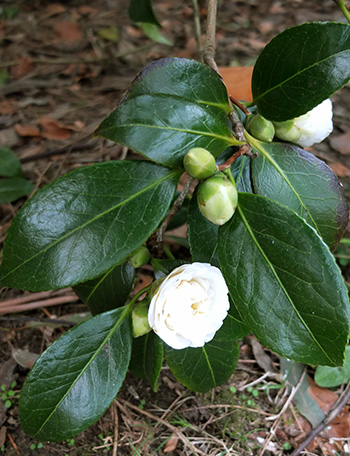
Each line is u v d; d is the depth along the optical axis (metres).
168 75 0.23
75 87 0.58
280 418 0.32
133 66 0.62
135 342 0.28
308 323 0.20
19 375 0.33
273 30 0.67
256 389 0.33
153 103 0.21
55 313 0.37
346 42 0.21
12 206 0.44
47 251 0.21
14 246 0.21
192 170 0.19
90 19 0.71
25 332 0.36
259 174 0.24
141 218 0.21
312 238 0.20
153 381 0.24
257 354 0.35
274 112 0.23
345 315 0.20
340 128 0.51
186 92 0.23
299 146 0.25
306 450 0.30
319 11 0.70
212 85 0.23
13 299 0.37
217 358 0.28
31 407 0.23
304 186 0.24
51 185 0.21
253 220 0.21
